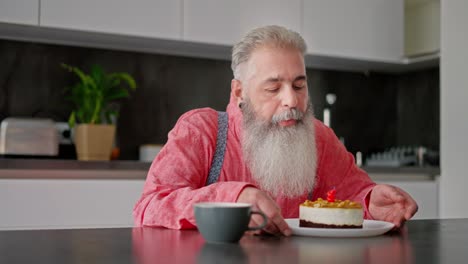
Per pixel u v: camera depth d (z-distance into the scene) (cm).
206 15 305
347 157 167
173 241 100
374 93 399
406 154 375
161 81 335
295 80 137
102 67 321
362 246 96
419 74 395
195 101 343
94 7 282
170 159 142
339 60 357
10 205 245
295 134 139
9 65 303
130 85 327
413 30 374
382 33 354
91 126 288
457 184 325
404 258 83
